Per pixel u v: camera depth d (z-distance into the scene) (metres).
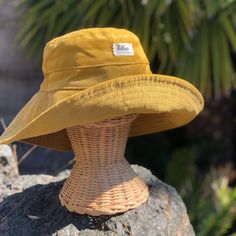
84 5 1.35
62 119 0.51
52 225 0.59
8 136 0.55
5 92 1.74
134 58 0.55
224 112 1.83
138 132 0.69
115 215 0.58
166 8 1.32
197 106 0.59
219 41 1.35
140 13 1.31
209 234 1.14
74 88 0.54
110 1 1.33
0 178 0.76
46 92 0.56
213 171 1.56
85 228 0.58
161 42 1.32
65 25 1.41
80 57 0.54
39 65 1.67
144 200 0.61
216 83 1.36
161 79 0.53
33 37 1.51
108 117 0.51
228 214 1.17
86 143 0.58
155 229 0.59
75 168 0.61
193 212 1.18
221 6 1.33
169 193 0.67
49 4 1.46
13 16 1.75
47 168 1.27
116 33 0.56
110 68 0.54
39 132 0.52
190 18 1.29
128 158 1.55
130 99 0.51
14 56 1.75
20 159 0.97
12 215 0.63
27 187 0.73
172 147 1.82
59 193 0.64
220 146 1.85
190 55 1.35
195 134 1.84
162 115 0.65
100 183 0.58
